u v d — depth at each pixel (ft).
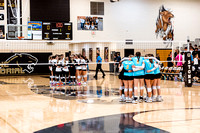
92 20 70.85
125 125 18.28
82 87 41.96
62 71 45.24
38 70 68.64
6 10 64.34
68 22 68.44
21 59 66.74
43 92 36.32
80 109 24.29
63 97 31.73
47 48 68.39
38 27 66.33
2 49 65.05
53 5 67.00
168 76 55.42
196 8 78.64
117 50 73.61
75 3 69.72
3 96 32.94
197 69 46.96
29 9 66.08
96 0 71.10
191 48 48.78
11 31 64.69
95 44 84.12
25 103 27.76
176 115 21.49
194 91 36.83
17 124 18.81
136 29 74.54
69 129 17.30
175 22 77.30
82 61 45.52
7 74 66.03
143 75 27.84
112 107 25.22
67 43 69.41
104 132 16.56
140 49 75.00
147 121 19.44
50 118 20.65
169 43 76.79
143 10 75.00
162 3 76.28
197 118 20.35
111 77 62.13
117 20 73.05
